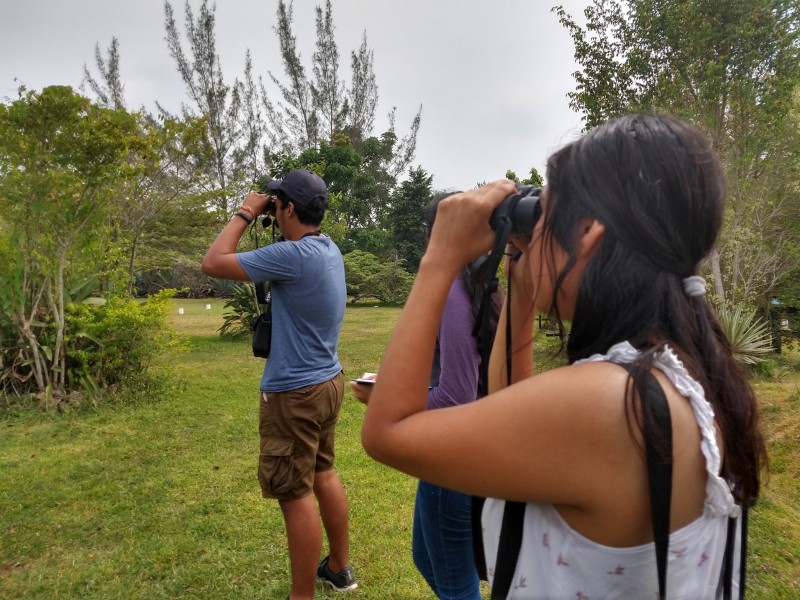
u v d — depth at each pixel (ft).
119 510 11.11
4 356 18.92
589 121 31.81
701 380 2.35
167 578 8.80
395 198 107.34
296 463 7.35
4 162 17.16
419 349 2.53
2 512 10.99
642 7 29.48
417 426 2.36
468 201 2.67
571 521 2.34
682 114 27.40
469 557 5.54
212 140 120.06
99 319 20.25
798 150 30.19
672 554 2.26
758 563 9.12
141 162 25.66
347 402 19.40
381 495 11.84
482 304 3.47
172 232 40.52
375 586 8.55
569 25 31.58
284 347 7.36
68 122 17.61
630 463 2.16
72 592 8.45
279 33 127.85
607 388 2.19
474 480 2.27
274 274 7.27
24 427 16.60
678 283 2.41
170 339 24.64
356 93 135.44
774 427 16.58
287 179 7.79
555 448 2.18
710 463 2.22
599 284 2.36
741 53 27.66
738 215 28.50
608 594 2.32
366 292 77.05
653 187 2.32
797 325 33.88
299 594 7.59
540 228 2.61
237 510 11.10
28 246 18.22
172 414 18.02
